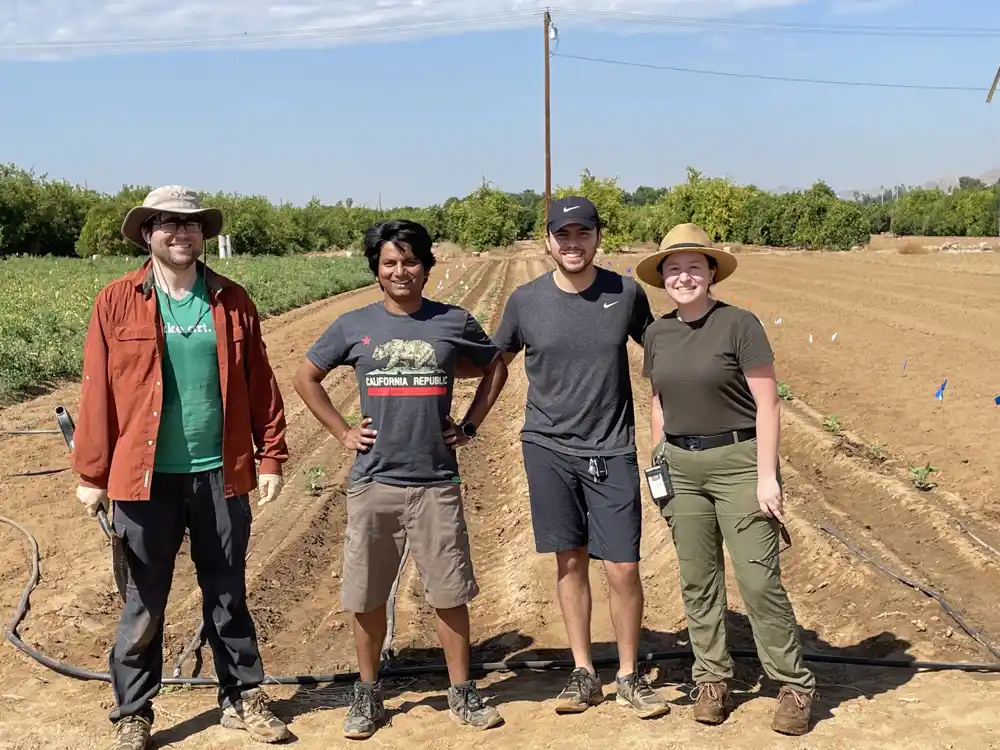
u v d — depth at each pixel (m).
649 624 5.94
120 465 4.05
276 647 5.90
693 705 4.53
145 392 4.06
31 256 55.25
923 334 16.72
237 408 4.24
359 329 4.28
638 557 4.45
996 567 6.45
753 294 25.62
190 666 5.46
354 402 13.41
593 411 4.40
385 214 88.81
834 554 6.59
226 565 4.27
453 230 80.69
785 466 9.27
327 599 6.77
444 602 4.33
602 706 4.55
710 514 4.27
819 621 5.84
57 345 15.78
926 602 5.85
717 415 4.17
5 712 4.64
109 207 58.62
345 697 4.86
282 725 4.31
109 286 4.14
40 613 6.05
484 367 4.52
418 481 4.26
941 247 52.31
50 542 7.48
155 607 4.21
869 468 8.96
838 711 4.40
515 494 8.91
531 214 87.81
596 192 54.44
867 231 58.97
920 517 7.58
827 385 13.00
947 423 10.44
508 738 4.27
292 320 23.78
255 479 4.32
